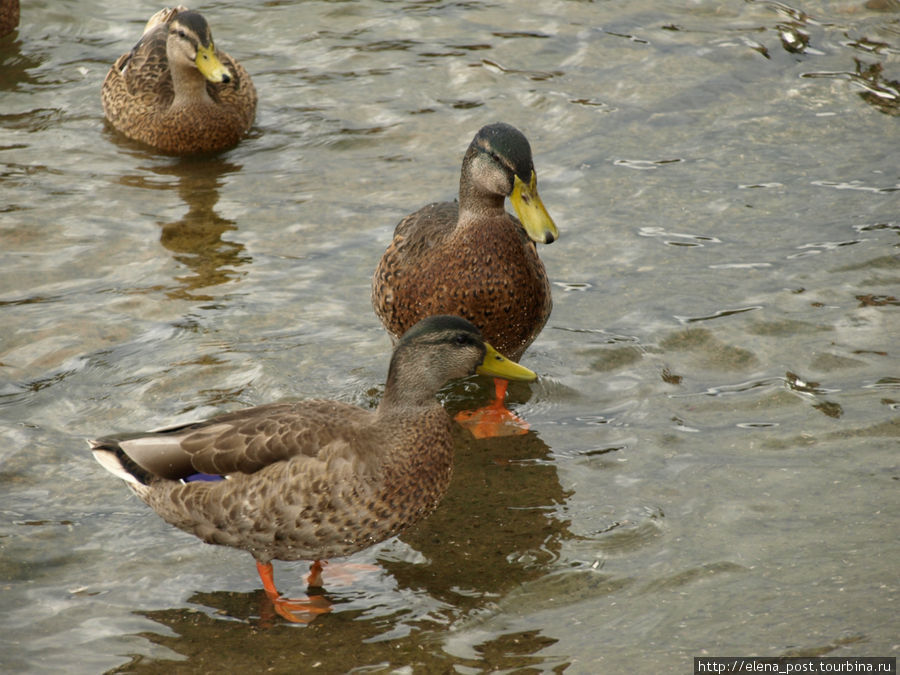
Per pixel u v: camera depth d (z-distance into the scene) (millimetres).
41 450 10438
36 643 8141
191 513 8750
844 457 10070
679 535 9195
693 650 7848
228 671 7906
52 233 14219
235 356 11906
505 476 10188
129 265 13617
